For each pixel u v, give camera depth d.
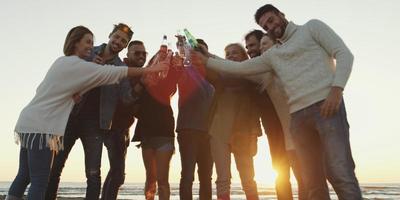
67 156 4.12
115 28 4.40
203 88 4.23
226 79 4.14
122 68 3.39
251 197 4.05
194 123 4.11
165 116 4.20
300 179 3.96
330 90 3.05
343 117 3.06
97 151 4.11
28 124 3.04
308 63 3.24
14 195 3.12
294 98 3.29
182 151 4.11
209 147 4.39
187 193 3.97
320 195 3.22
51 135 3.08
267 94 4.31
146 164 4.24
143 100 4.25
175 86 4.27
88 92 4.16
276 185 4.24
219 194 3.91
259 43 4.68
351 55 3.10
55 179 4.03
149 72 3.52
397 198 30.72
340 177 2.92
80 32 3.67
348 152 3.00
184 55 4.10
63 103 3.20
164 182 4.09
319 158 3.28
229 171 3.98
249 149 4.18
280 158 4.24
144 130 4.19
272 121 4.29
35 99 3.17
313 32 3.26
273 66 3.52
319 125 3.10
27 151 3.10
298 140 3.29
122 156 4.52
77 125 4.15
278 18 3.50
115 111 4.45
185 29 4.21
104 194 4.47
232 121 4.10
